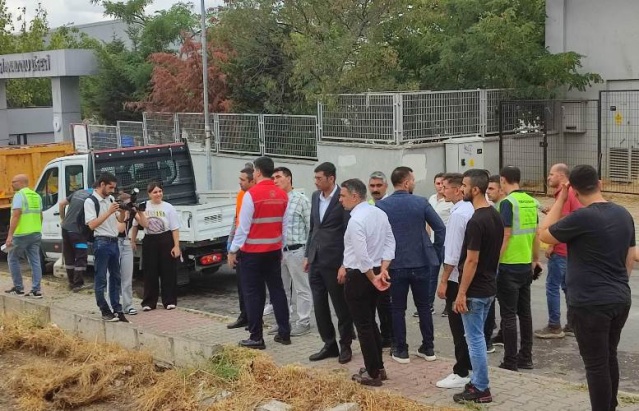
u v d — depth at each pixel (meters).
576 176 5.32
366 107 16.55
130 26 32.81
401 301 7.30
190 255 11.46
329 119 17.39
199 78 21.86
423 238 7.31
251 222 7.92
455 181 7.87
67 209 12.02
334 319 9.68
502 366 7.30
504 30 17.42
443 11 18.95
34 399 6.64
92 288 12.08
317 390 6.18
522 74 18.14
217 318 9.87
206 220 11.42
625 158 17.70
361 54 17.78
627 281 5.32
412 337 8.73
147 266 10.44
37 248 11.54
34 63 28.86
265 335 8.74
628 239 5.25
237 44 21.31
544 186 17.16
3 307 9.70
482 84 18.22
